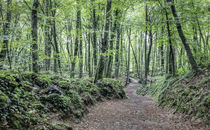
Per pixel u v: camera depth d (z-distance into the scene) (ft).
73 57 42.93
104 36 41.06
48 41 40.45
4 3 37.40
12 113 13.46
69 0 40.98
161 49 59.82
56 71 45.11
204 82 24.94
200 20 34.65
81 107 25.75
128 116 26.37
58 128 16.24
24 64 27.35
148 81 93.71
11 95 15.72
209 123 17.11
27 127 13.69
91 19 47.26
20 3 38.04
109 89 43.60
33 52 26.78
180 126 19.57
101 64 44.42
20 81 19.98
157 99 38.86
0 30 27.48
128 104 37.99
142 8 67.15
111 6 43.32
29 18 45.88
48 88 23.50
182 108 24.25
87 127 20.24
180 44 39.40
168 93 34.30
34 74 25.02
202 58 36.32
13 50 30.17
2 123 11.73
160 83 50.65
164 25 41.88
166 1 34.37
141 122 22.93
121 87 50.01
